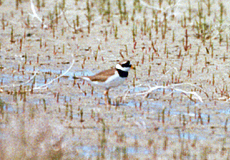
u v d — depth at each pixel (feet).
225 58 55.16
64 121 35.70
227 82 47.52
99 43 60.54
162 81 47.60
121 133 33.81
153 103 40.91
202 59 54.85
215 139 33.27
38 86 44.73
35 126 34.06
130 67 39.34
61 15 72.43
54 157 30.73
